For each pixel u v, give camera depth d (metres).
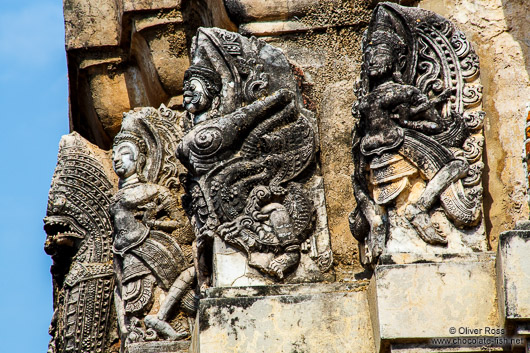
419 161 11.86
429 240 11.67
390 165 11.91
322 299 11.95
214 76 13.02
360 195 12.27
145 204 14.47
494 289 11.27
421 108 11.98
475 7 12.95
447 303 11.27
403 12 12.38
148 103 16.36
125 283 14.26
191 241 14.42
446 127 11.95
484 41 12.80
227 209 12.57
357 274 12.63
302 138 12.87
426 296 11.30
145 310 14.18
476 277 11.32
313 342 11.82
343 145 13.16
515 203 12.12
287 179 12.74
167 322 14.08
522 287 10.81
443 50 12.24
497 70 12.66
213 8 14.44
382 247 11.93
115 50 16.45
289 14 13.73
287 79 13.07
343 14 13.72
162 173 14.70
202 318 11.87
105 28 16.48
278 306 11.92
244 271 12.42
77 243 15.41
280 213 12.58
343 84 13.45
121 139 14.77
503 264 10.90
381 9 12.46
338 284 12.23
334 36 13.67
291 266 12.45
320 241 12.63
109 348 15.12
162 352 13.91
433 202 11.77
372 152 11.98
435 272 11.35
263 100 12.87
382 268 11.40
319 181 12.85
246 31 13.70
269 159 12.73
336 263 12.71
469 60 12.21
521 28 12.79
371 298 11.73
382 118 12.01
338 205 12.93
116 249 14.41
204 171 12.73
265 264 12.41
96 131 16.83
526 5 12.84
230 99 12.93
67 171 15.54
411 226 11.76
